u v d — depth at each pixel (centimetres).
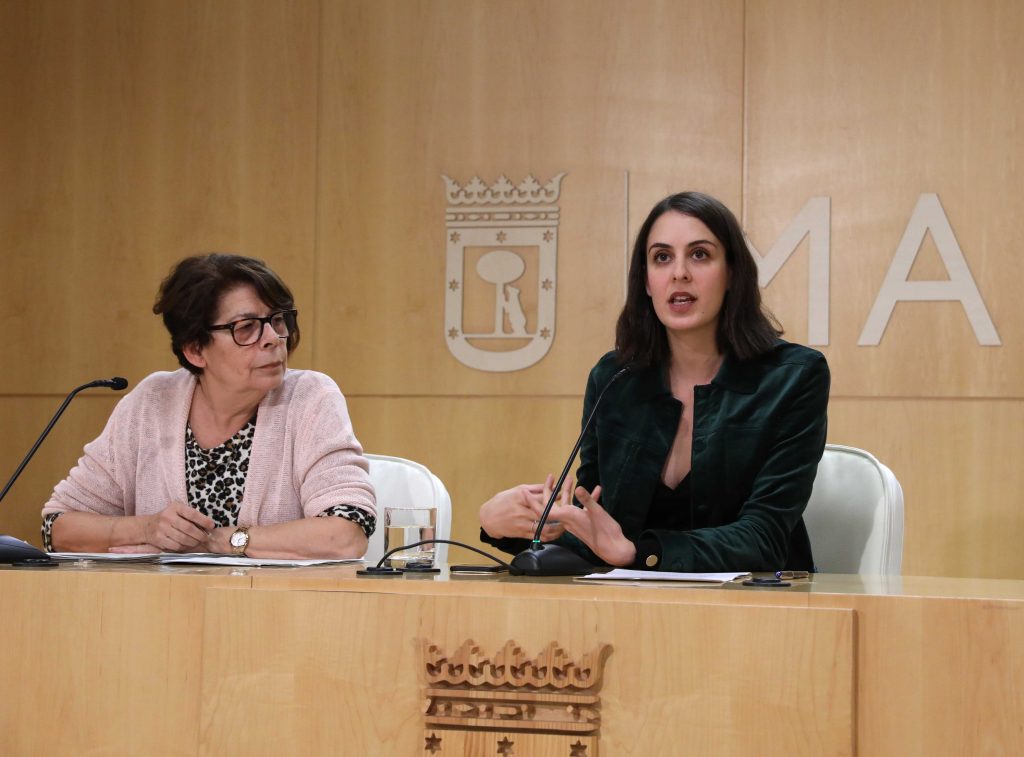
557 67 575
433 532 257
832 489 352
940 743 184
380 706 204
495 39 580
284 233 591
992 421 530
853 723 186
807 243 550
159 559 271
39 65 615
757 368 318
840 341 545
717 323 323
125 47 609
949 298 535
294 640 208
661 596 197
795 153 553
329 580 209
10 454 605
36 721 220
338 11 594
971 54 538
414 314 581
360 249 586
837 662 186
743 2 561
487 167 578
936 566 531
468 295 578
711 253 316
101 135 609
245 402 332
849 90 549
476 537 571
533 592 202
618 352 333
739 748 190
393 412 580
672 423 323
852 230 546
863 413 541
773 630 189
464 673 199
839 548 347
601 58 572
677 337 326
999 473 529
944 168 539
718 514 313
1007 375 529
